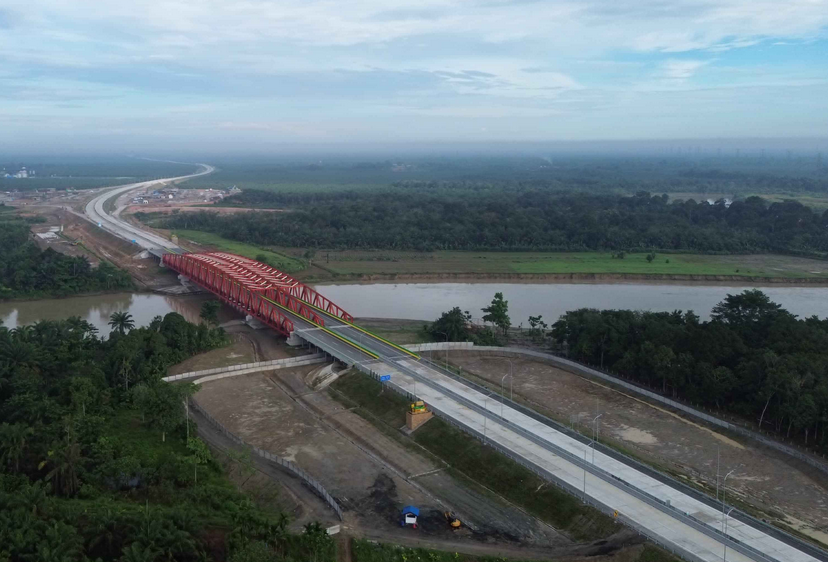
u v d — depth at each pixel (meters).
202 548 78.69
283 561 75.94
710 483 105.56
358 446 119.38
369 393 140.00
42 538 76.44
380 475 108.06
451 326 183.25
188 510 85.75
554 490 98.75
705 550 82.94
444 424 121.50
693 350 145.12
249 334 191.88
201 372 152.75
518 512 97.12
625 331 160.62
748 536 86.44
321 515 94.25
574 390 146.62
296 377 154.88
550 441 113.62
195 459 103.50
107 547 78.56
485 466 108.50
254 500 98.81
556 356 168.62
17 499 82.50
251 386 148.75
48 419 112.25
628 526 88.81
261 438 121.94
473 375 156.88
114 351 145.75
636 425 128.00
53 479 94.31
